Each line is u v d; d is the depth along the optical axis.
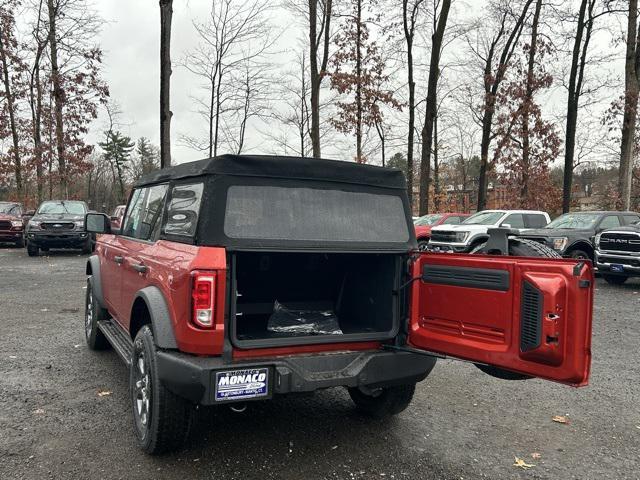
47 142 28.77
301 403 4.65
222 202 3.23
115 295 5.04
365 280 4.05
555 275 2.79
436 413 4.48
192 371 3.03
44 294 9.85
